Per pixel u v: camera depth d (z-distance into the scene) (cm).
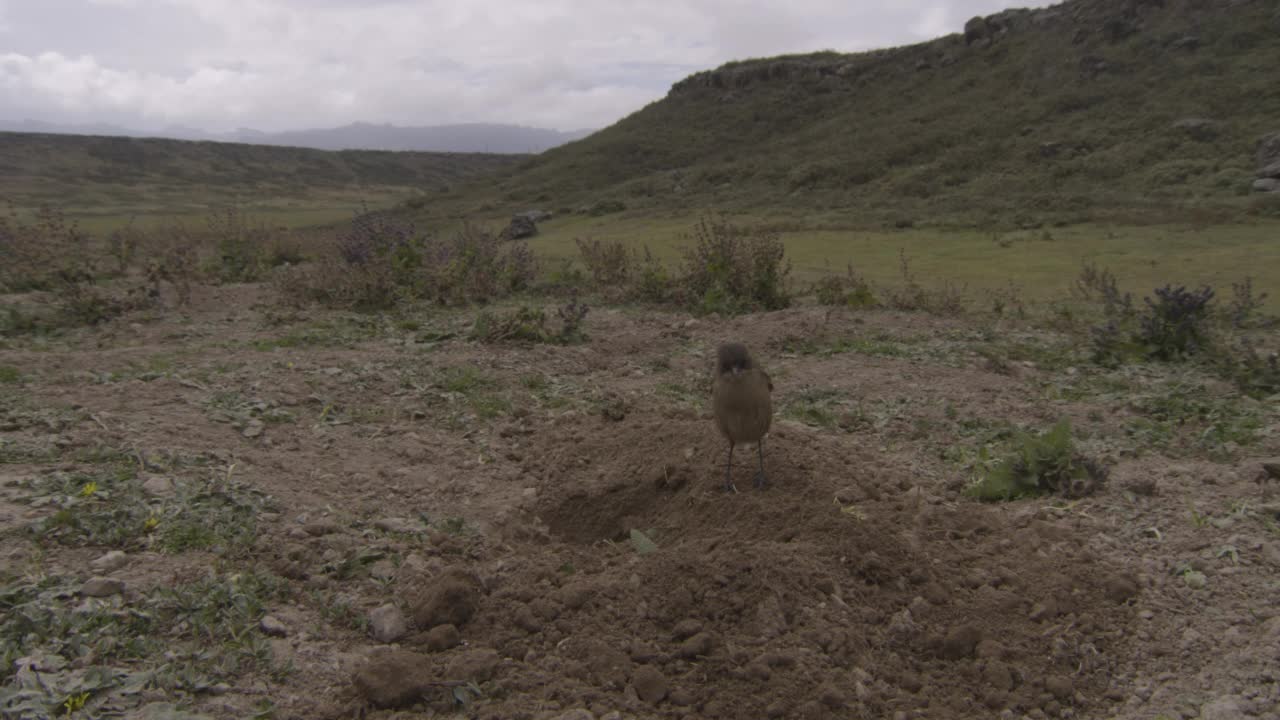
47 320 1013
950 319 1130
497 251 1472
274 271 1486
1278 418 627
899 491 512
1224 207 2264
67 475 448
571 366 838
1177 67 3766
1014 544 426
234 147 9319
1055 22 4788
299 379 712
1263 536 414
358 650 334
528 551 454
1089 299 1239
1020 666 335
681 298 1228
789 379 803
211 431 559
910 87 5169
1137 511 455
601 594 366
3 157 7175
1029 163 3306
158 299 1102
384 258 1232
